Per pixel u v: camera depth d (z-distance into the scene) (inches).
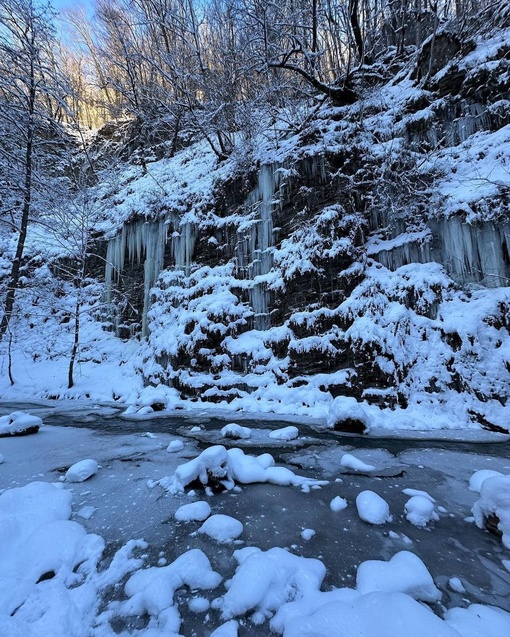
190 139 602.5
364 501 95.3
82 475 120.8
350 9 343.9
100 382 376.8
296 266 301.9
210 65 477.4
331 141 332.8
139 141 649.6
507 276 226.8
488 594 62.9
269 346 298.2
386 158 301.7
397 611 49.5
